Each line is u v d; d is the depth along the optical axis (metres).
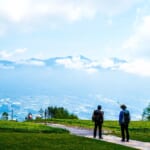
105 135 47.50
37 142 36.50
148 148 36.84
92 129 59.22
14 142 35.78
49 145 35.22
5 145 34.16
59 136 41.69
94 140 39.84
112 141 40.94
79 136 42.88
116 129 61.12
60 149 33.59
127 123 41.09
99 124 42.59
